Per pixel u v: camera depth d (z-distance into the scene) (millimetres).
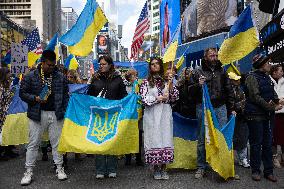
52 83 6527
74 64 13234
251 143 6535
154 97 6484
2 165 8180
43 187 6184
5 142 8617
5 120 8656
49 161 8492
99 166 6773
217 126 6375
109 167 6844
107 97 6789
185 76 7535
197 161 7004
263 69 6477
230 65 8383
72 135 6160
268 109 6258
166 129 6520
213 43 12758
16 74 12039
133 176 6926
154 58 6656
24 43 14148
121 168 7688
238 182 6359
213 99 6609
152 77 6637
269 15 14156
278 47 10203
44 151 8555
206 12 20469
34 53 14102
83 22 9477
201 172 6770
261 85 6414
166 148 6477
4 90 8234
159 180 6578
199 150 6793
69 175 7070
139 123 7828
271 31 10352
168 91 6551
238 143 7570
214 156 6352
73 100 6398
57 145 6691
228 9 18219
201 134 6754
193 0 22828
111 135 6164
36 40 14281
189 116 7535
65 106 6656
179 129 7480
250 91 6379
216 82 6664
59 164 6758
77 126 6270
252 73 6457
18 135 8797
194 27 22484
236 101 7535
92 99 6445
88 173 7238
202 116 6680
